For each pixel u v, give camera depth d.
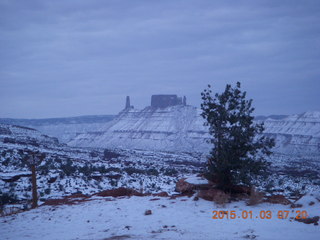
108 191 21.81
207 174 18.50
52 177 46.47
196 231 11.55
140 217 14.42
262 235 10.66
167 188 49.47
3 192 31.88
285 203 16.09
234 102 17.88
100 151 189.62
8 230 14.09
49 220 15.41
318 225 11.66
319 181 84.25
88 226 13.55
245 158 18.09
